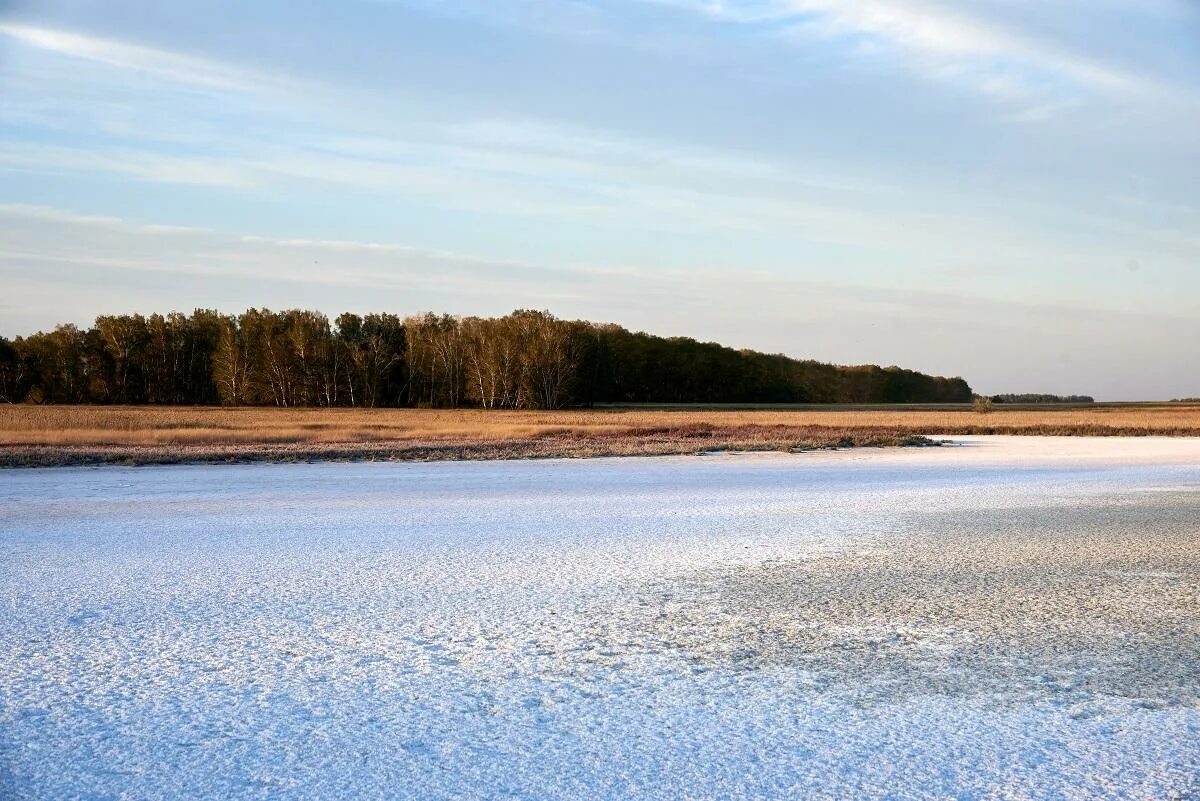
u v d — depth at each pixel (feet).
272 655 21.27
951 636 23.25
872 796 14.02
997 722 17.19
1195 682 19.53
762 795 14.05
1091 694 18.78
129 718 17.20
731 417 236.02
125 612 25.44
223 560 33.86
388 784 14.39
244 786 14.32
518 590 28.55
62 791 14.14
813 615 25.43
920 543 38.42
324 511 49.90
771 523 44.86
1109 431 174.60
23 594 27.76
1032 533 41.55
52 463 84.28
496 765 15.11
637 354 434.71
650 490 62.54
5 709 17.67
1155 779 14.65
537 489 63.31
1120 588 29.17
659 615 25.36
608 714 17.48
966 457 101.40
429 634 23.20
